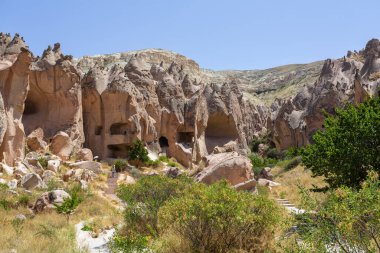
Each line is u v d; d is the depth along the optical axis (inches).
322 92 2309.3
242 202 406.6
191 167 1891.0
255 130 3459.6
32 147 1429.6
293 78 6397.6
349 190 251.0
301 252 257.3
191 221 411.8
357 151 603.5
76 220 733.3
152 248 429.4
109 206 913.5
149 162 1669.5
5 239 507.8
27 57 1277.1
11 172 1127.6
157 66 2341.3
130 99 1724.9
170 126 1977.1
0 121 1161.4
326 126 756.0
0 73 1230.9
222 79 5708.7
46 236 537.3
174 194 610.5
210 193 414.0
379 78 1948.8
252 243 406.0
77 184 1081.4
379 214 230.2
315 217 275.7
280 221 411.5
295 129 2484.0
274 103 3821.4
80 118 1630.2
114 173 1344.7
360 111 687.7
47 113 1571.1
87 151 1501.0
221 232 410.9
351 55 3031.5
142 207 599.8
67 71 1584.6
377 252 268.5
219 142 2244.1
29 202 835.4
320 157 688.4
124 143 1708.9
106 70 1968.5
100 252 494.3
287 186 1114.1
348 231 241.4
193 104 2046.0
